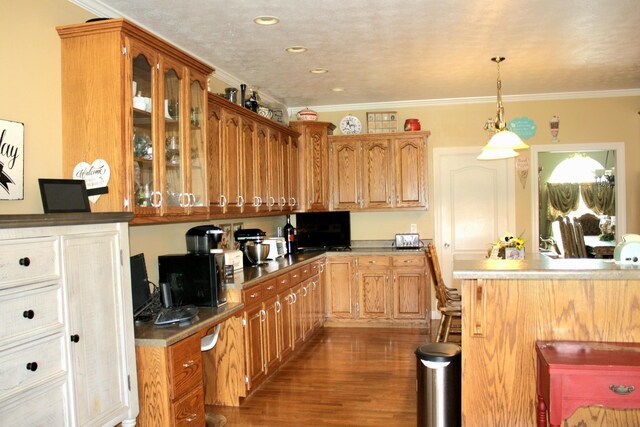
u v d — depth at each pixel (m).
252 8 3.32
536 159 6.30
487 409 2.75
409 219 6.62
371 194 6.35
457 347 3.08
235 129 4.34
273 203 5.29
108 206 2.68
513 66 4.86
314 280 5.72
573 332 2.68
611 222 9.86
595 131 6.14
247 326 3.82
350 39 3.99
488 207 6.44
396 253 6.07
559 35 3.98
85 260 2.22
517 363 2.72
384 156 6.33
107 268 2.37
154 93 2.94
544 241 9.49
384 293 6.11
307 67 4.79
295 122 6.21
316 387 4.09
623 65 4.90
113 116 2.68
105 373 2.32
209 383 3.78
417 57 4.51
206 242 3.79
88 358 2.21
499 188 6.41
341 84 5.50
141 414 2.66
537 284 2.70
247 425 3.41
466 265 2.89
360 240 6.72
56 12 2.78
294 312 4.97
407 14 3.49
